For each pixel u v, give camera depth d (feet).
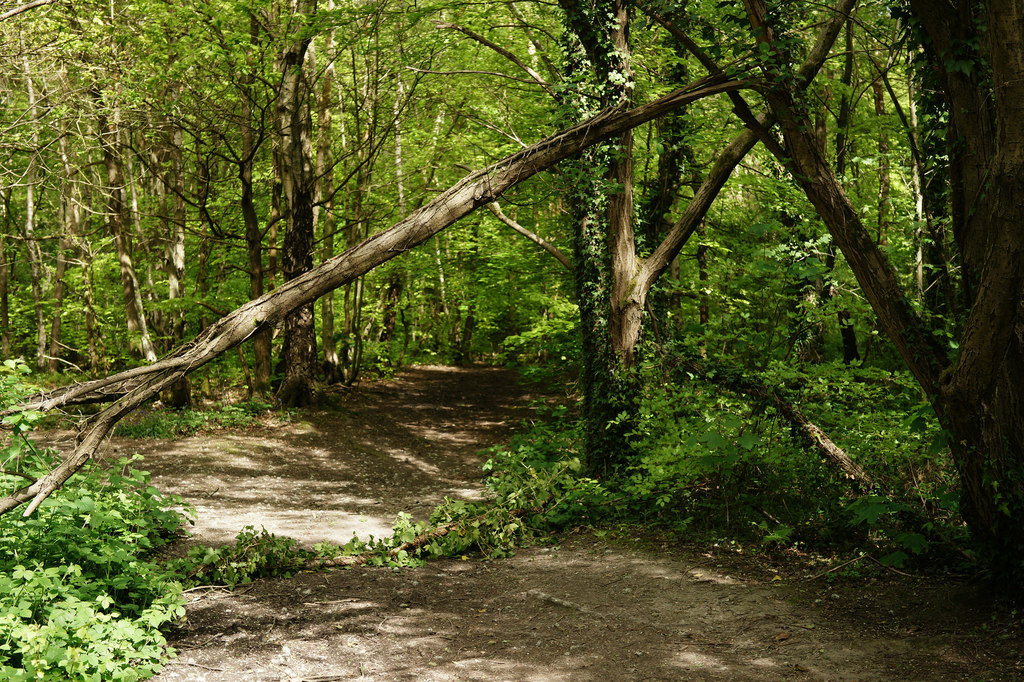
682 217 33.12
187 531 25.81
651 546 24.26
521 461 35.17
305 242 57.57
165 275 67.82
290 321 57.98
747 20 20.98
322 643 17.21
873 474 25.45
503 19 46.09
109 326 76.18
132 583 17.63
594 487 29.55
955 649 15.52
